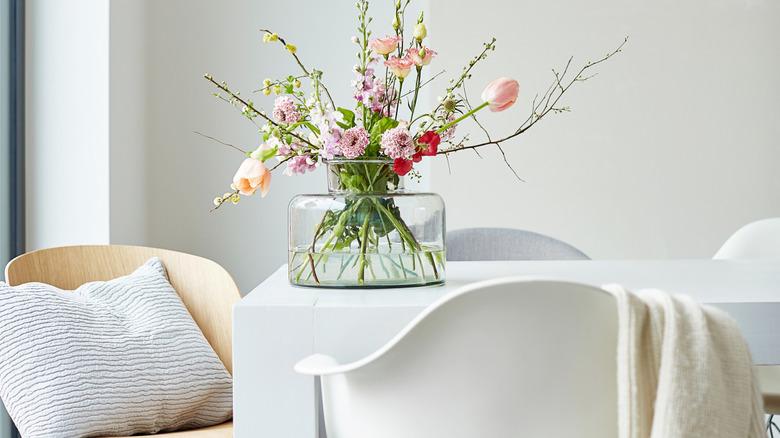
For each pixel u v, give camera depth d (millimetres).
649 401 1024
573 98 3592
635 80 3600
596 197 3605
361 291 1480
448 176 3582
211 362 2074
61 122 3027
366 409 1097
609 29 3588
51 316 1914
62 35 3027
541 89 3580
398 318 1324
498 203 3582
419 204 1516
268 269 3664
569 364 1009
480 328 990
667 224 3621
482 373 1011
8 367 1831
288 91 1571
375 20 3619
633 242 3619
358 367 1057
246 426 1332
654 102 3605
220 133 3631
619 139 3604
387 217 1500
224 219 3648
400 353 1022
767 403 1993
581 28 3582
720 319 1063
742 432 1041
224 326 2238
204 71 3619
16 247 2967
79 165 3029
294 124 1530
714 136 3623
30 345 1851
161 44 3605
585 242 3607
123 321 2053
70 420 1794
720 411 1021
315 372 1117
